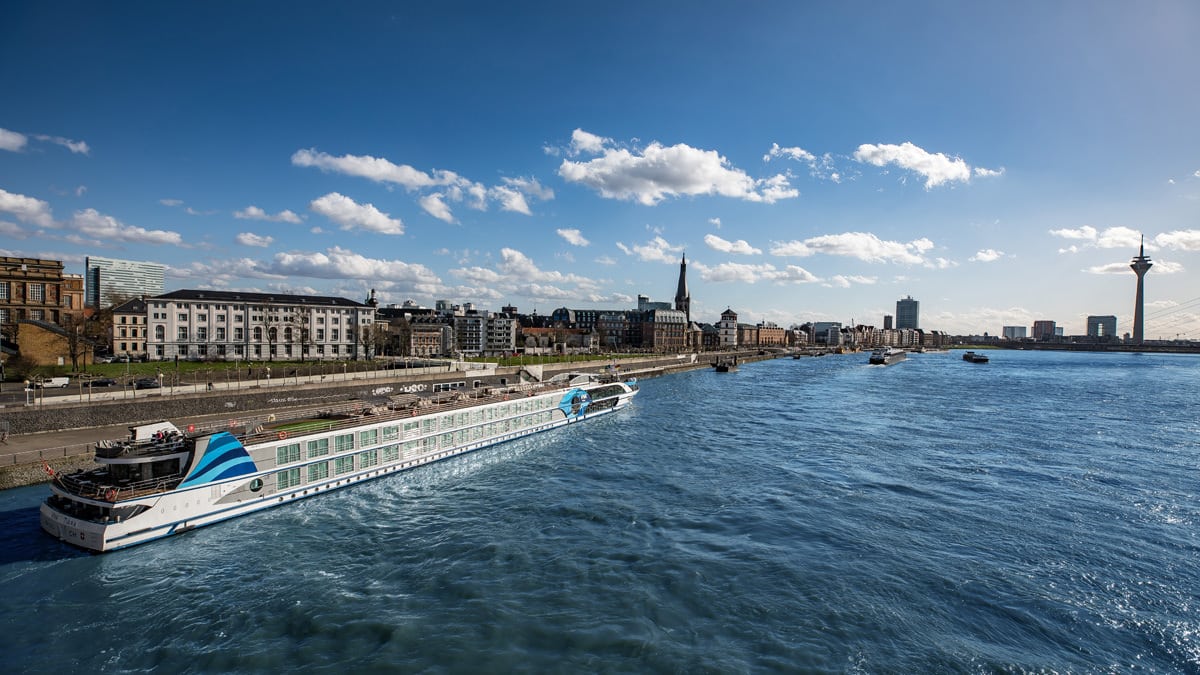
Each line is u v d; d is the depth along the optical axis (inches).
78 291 6038.4
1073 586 1396.4
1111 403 4714.6
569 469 2486.5
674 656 1118.4
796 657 1117.7
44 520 1664.6
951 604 1312.7
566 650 1138.0
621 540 1670.8
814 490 2140.7
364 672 1070.4
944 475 2348.7
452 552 1592.0
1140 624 1238.3
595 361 7564.0
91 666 1093.8
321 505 2005.4
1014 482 2245.3
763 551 1588.3
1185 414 4060.0
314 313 6333.7
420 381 4303.6
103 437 2359.7
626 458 2687.0
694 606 1301.7
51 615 1266.0
